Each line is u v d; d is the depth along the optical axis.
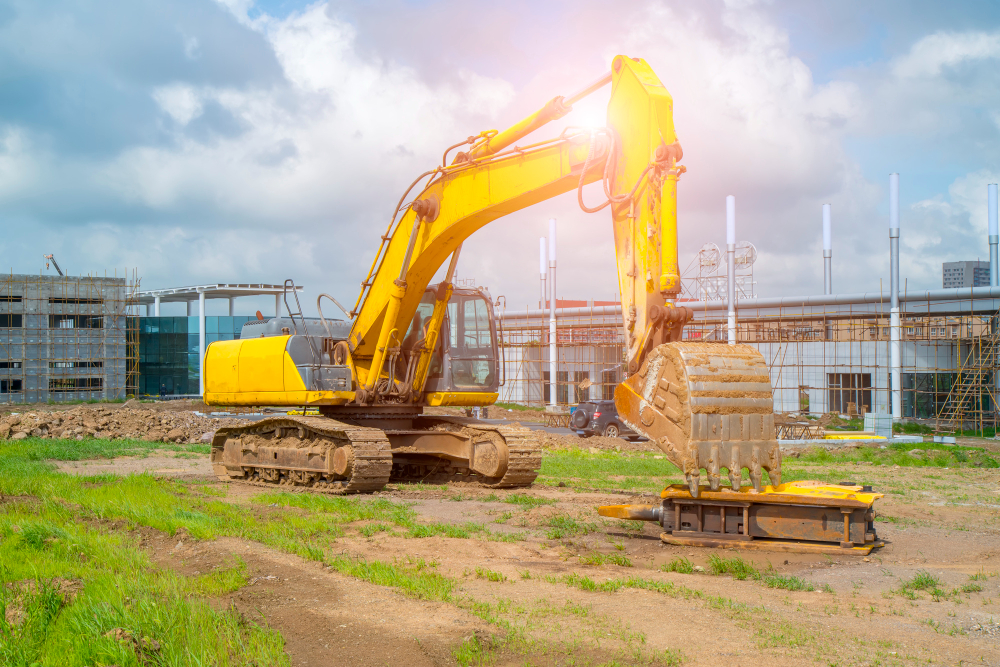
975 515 12.15
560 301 59.75
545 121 11.58
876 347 37.50
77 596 6.35
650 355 8.82
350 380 15.19
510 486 14.55
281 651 5.24
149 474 15.31
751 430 8.62
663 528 9.64
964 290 35.28
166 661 5.02
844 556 8.62
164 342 65.31
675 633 5.75
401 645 5.39
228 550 8.34
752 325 44.31
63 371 58.09
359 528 10.09
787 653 5.33
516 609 6.33
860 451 25.73
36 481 13.28
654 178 9.11
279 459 15.52
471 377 15.82
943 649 5.46
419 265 14.13
